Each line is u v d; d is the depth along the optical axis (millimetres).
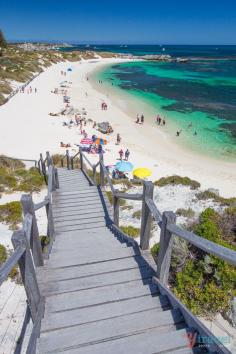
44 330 3205
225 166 20125
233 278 5578
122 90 47375
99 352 2750
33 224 3947
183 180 13742
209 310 5516
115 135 26453
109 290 3863
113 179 16062
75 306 3580
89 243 5863
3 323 5465
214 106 36312
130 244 5371
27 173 15039
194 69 78938
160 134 26750
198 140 25125
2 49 78125
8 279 6555
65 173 14961
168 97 41875
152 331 3098
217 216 7926
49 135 25031
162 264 3605
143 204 4414
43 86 46250
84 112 32344
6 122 27172
